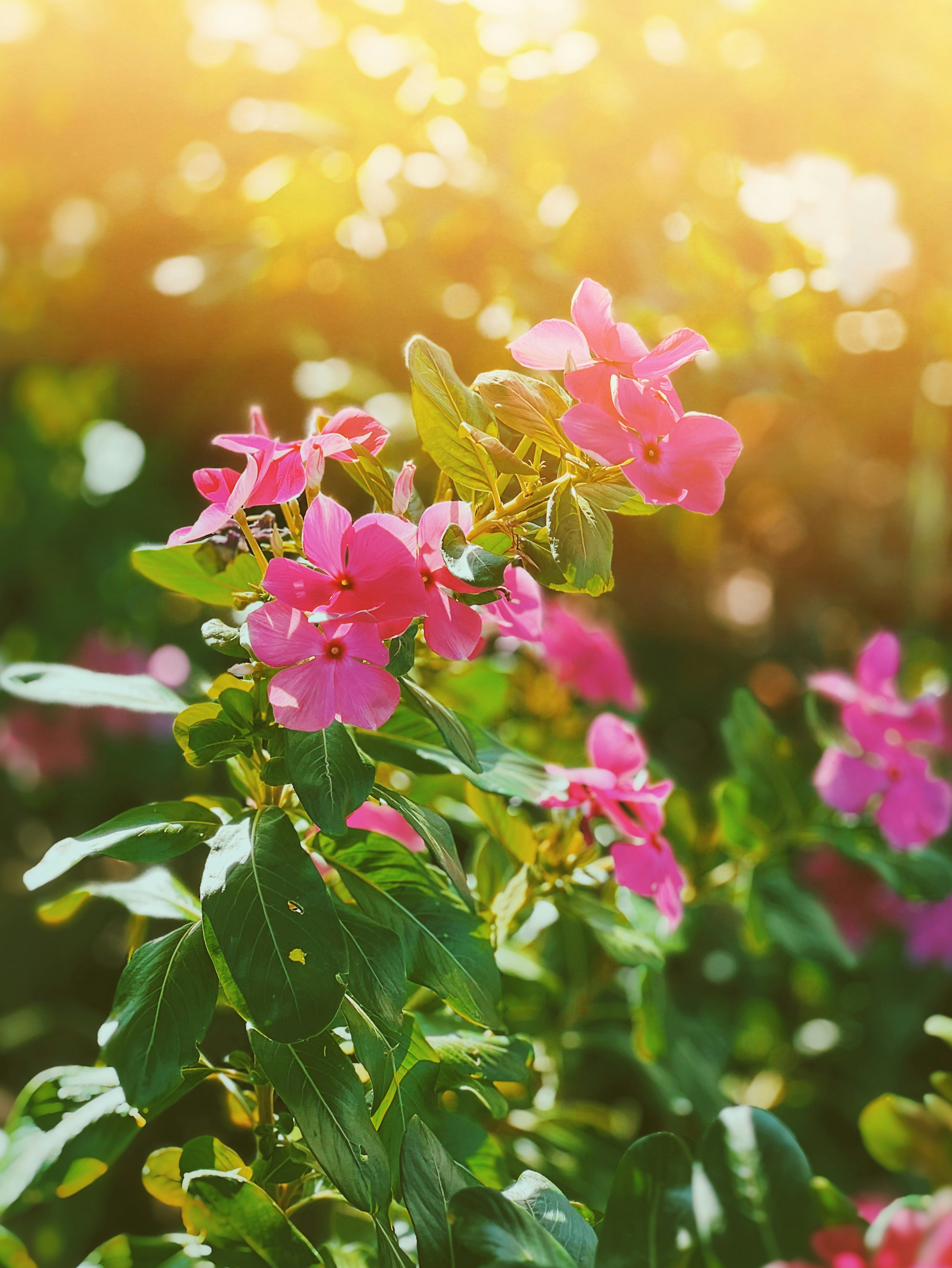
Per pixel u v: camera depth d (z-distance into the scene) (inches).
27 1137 34.2
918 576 63.6
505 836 36.1
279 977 30.9
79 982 62.3
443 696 39.2
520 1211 30.8
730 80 47.1
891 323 50.4
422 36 45.0
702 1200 30.3
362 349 47.7
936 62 47.7
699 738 65.2
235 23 49.7
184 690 38.0
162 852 32.4
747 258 47.4
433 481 44.1
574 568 31.5
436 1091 33.7
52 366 64.4
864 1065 55.8
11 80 55.3
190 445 62.4
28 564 65.7
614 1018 49.4
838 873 52.2
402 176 43.6
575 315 31.8
